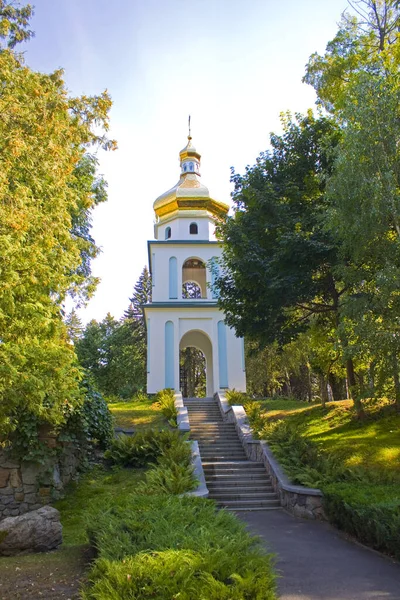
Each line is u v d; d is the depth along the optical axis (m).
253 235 16.94
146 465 13.85
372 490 9.88
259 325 17.19
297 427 17.98
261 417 18.22
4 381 6.79
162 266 27.70
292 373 44.56
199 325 26.66
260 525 10.17
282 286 14.99
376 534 7.81
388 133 11.04
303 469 12.17
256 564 4.64
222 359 26.09
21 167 7.86
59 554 6.79
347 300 12.08
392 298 11.02
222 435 17.94
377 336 11.02
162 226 29.97
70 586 5.43
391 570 6.90
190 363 46.16
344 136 12.52
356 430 15.95
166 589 4.12
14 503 10.64
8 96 7.78
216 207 29.52
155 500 7.72
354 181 11.09
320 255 15.27
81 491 11.97
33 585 5.47
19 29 10.11
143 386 39.12
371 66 14.10
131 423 19.44
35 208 7.79
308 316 19.83
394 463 12.58
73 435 11.98
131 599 4.06
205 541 5.14
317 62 20.25
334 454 13.34
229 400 21.66
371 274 12.48
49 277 7.74
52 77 9.96
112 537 5.80
